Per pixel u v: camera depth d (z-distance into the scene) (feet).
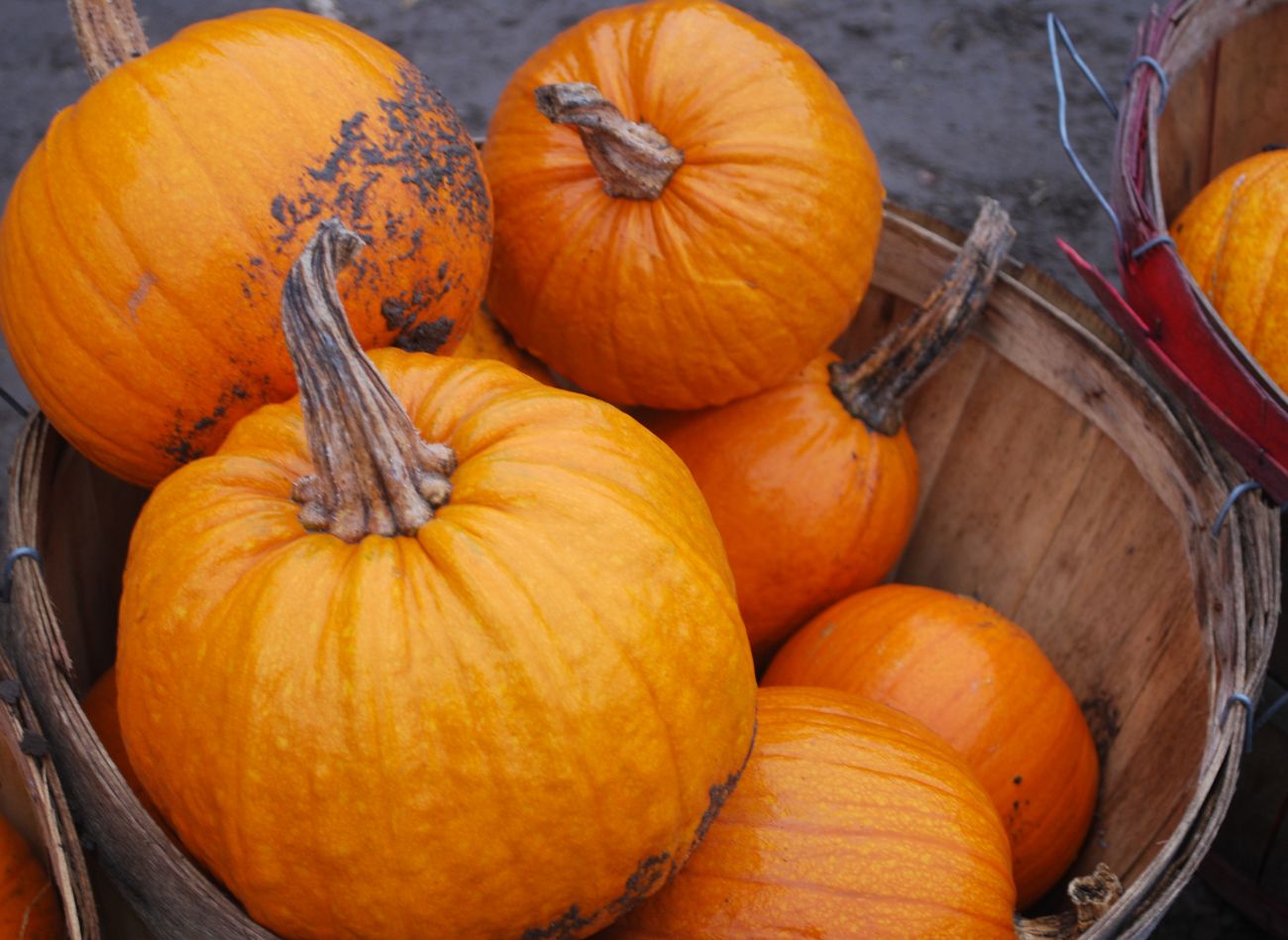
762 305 2.93
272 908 2.32
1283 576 3.05
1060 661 3.20
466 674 2.24
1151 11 3.15
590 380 3.08
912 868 2.51
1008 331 3.19
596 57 2.98
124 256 2.55
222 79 2.59
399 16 5.59
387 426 2.29
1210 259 3.11
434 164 2.69
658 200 2.92
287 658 2.25
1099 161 5.12
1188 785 2.74
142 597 2.35
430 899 2.28
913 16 5.76
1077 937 2.51
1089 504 3.13
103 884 2.69
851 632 3.03
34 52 5.26
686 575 2.34
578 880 2.31
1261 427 2.75
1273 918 3.33
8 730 2.58
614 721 2.27
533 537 2.29
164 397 2.61
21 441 2.81
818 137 2.93
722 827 2.53
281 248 2.57
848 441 3.15
